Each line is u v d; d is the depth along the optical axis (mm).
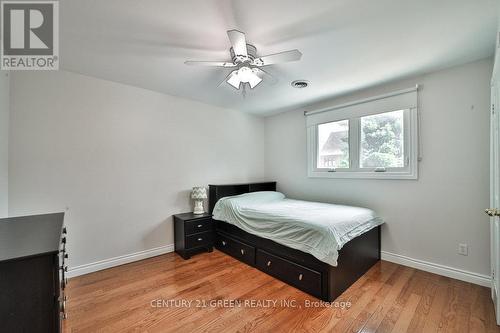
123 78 2527
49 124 2234
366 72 2361
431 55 2021
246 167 4082
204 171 3482
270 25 1575
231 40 1498
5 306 845
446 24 1575
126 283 2234
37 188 2172
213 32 1655
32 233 1202
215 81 2615
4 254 869
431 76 2369
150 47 1861
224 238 3105
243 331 1569
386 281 2217
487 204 2072
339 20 1524
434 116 2354
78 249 2396
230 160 3828
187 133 3279
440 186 2322
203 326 1620
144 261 2785
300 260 2121
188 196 3291
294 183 3828
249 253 2686
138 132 2814
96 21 1517
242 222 2754
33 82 2160
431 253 2379
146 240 2881
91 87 2475
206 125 3498
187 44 1817
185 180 3262
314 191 3504
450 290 2029
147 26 1578
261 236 2467
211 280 2305
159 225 3002
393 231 2639
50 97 2240
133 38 1729
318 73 2383
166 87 2816
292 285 2180
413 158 2475
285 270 2250
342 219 2168
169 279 2322
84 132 2434
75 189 2379
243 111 3986
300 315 1734
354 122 2998
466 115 2172
